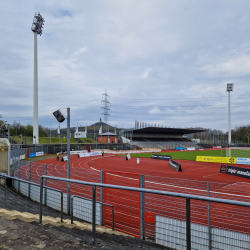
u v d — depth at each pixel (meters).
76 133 93.88
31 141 72.00
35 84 63.28
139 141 89.31
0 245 3.40
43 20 66.38
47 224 5.02
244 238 4.68
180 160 39.97
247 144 97.88
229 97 93.81
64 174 19.61
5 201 8.80
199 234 5.02
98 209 6.68
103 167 30.19
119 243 4.09
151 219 6.45
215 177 21.77
